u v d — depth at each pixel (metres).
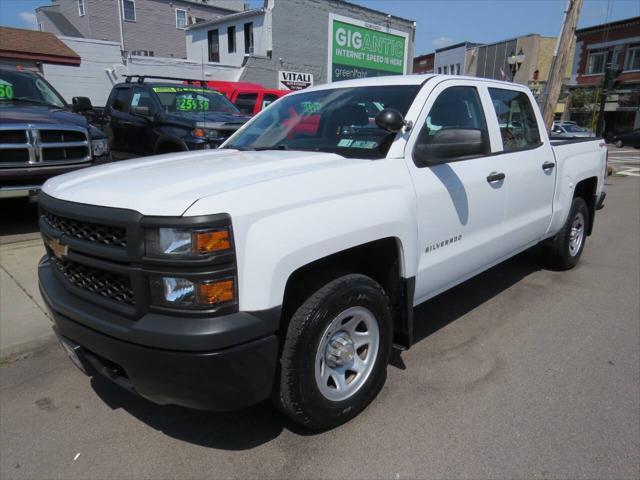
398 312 2.99
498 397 2.97
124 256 2.08
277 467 2.41
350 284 2.49
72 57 17.66
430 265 3.08
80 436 2.65
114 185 2.35
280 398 2.39
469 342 3.69
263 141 3.55
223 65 20.03
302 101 3.74
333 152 3.08
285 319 2.38
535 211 4.32
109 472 2.39
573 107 37.22
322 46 22.09
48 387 3.12
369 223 2.54
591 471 2.36
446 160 3.21
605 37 36.22
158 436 2.65
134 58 18.78
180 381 2.08
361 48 23.70
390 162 2.83
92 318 2.24
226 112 8.46
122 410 2.89
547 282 5.00
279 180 2.29
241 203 2.09
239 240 2.06
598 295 4.65
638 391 3.04
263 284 2.11
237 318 2.06
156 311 2.07
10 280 4.62
